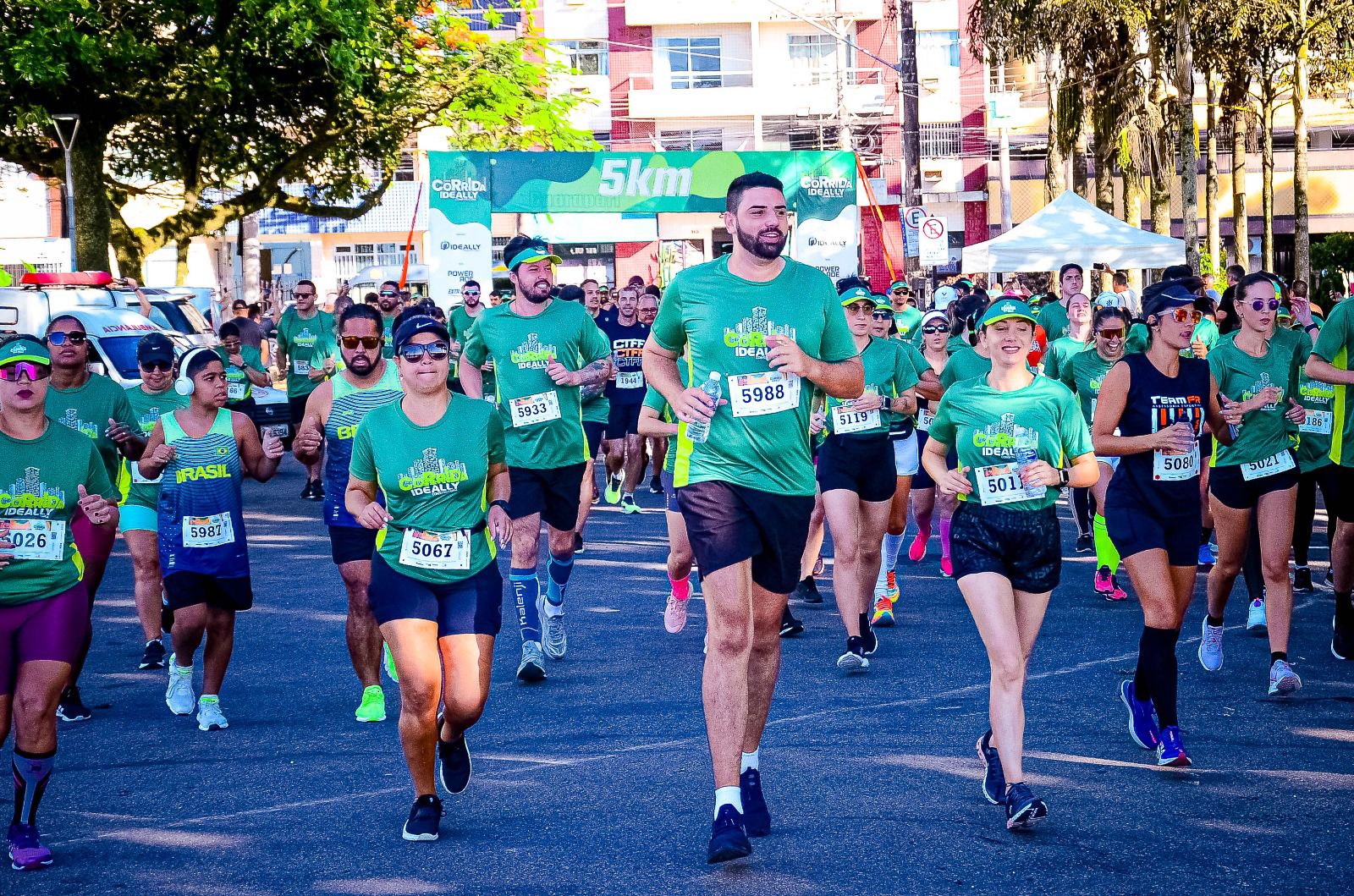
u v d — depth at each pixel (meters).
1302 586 13.08
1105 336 12.98
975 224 63.44
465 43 37.94
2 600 6.81
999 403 7.26
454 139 39.03
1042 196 62.97
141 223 66.19
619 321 20.05
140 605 11.09
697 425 6.59
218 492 9.32
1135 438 7.93
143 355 11.02
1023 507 7.22
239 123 36.72
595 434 13.53
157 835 7.12
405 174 66.19
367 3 32.28
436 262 30.14
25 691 6.77
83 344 10.27
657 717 9.19
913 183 34.56
